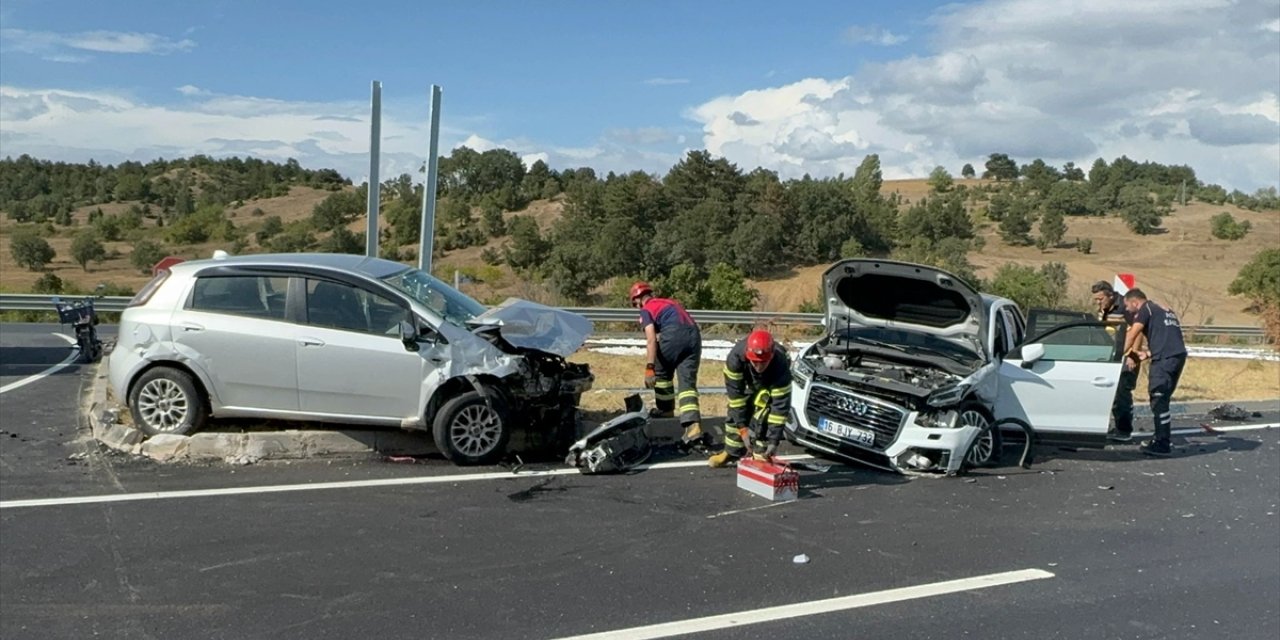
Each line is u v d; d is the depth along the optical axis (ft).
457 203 237.66
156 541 19.03
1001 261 226.79
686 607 16.57
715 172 209.77
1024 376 29.17
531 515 21.56
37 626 15.21
